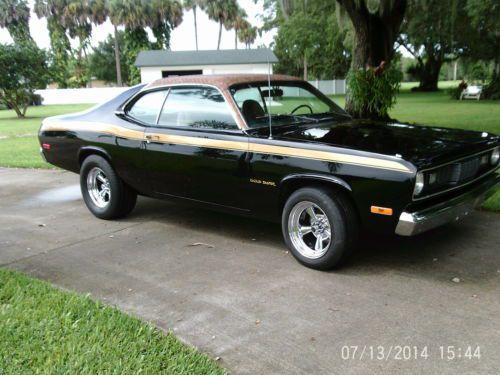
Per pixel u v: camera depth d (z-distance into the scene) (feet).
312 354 10.16
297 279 13.87
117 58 199.41
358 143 13.89
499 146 16.24
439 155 13.10
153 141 17.69
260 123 15.98
